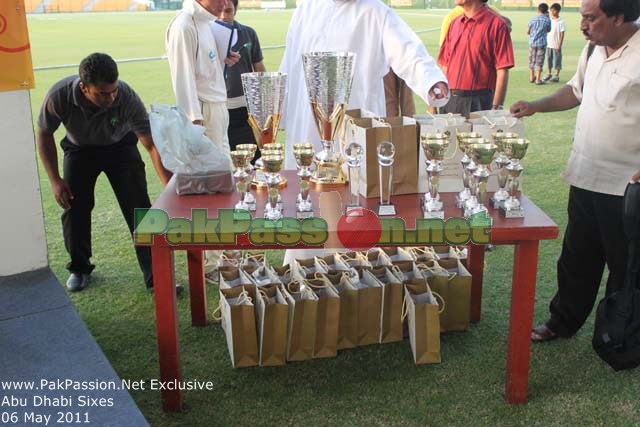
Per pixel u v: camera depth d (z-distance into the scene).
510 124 2.56
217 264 3.54
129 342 3.14
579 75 2.92
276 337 2.84
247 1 44.19
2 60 2.97
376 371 2.86
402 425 2.50
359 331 2.99
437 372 2.85
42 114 3.42
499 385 2.75
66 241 3.69
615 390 2.71
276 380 2.80
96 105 3.35
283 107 3.66
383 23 3.37
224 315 3.00
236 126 4.41
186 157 2.58
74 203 3.62
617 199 2.70
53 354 2.59
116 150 3.60
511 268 3.98
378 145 2.47
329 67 2.60
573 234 2.91
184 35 3.46
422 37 19.48
